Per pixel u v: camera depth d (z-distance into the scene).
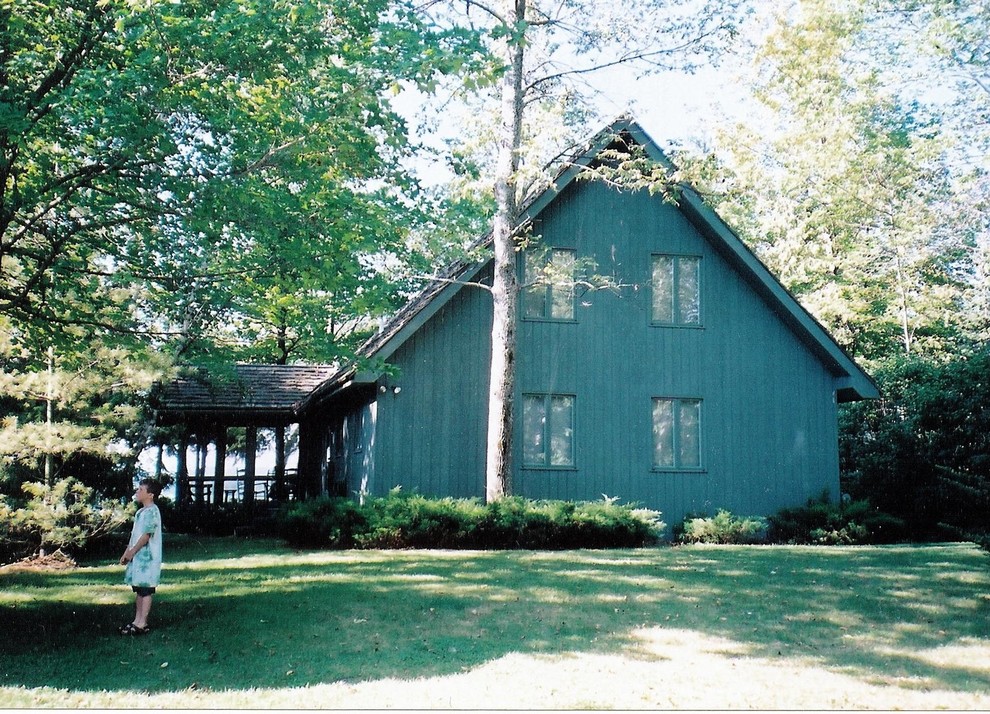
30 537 16.23
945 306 32.06
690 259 22.00
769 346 22.14
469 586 12.40
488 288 19.08
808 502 21.16
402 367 19.77
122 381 17.00
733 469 21.50
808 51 30.84
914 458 20.69
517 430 20.39
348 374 19.55
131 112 9.84
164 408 23.70
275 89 11.73
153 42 10.17
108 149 10.63
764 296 22.20
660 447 21.23
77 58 10.59
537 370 20.69
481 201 17.88
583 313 21.16
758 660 9.03
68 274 11.84
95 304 12.54
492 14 17.11
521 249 19.89
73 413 16.91
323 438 27.70
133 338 12.92
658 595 12.06
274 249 11.55
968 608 11.45
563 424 20.75
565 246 21.17
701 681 8.27
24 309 11.95
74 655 8.98
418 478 19.58
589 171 18.66
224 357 14.37
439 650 9.27
